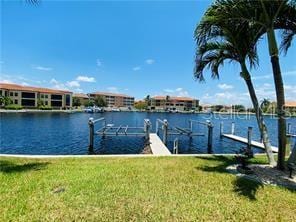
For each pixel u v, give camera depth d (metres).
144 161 9.12
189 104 131.88
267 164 8.68
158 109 125.38
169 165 8.41
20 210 4.59
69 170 7.50
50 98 91.88
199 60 9.62
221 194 5.61
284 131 7.60
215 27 8.18
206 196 5.47
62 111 79.44
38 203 4.91
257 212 4.73
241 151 10.30
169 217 4.45
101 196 5.33
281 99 7.42
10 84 87.81
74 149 18.38
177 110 122.50
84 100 129.00
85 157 9.99
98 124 39.81
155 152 13.41
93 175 6.92
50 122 40.19
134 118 61.72
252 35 8.27
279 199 5.38
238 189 5.96
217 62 9.69
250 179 6.79
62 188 5.79
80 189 5.74
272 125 43.38
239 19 7.44
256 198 5.42
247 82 8.66
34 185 5.98
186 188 5.96
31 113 65.69
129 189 5.80
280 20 7.73
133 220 4.30
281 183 6.49
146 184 6.20
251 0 7.07
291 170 6.94
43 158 9.64
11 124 35.12
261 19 7.32
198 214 4.59
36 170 7.47
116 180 6.48
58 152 17.22
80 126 34.50
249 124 48.41
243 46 8.52
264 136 8.66
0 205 4.79
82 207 4.77
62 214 4.47
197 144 21.53
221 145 21.08
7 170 7.42
